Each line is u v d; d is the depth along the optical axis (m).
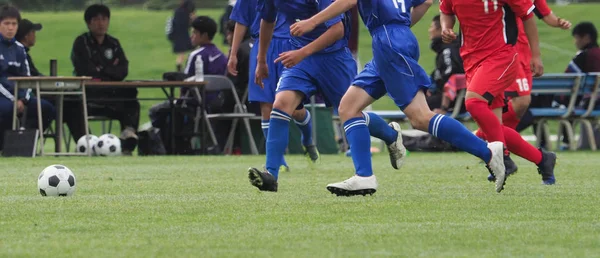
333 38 23.53
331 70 25.06
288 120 24.42
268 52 34.19
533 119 53.94
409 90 22.19
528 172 33.19
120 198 22.62
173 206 20.55
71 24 128.88
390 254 14.06
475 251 14.37
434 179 29.67
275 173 24.08
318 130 50.56
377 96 22.77
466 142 22.45
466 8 26.00
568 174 31.98
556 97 54.97
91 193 24.45
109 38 49.12
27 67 46.56
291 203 21.08
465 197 22.55
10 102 45.84
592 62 54.59
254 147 50.22
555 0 142.00
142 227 17.08
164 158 44.50
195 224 17.47
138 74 102.88
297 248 14.62
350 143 22.69
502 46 25.95
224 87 49.59
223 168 36.28
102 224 17.50
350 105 22.67
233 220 18.05
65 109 48.94
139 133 49.47
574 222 17.77
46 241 15.34
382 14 22.08
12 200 21.97
